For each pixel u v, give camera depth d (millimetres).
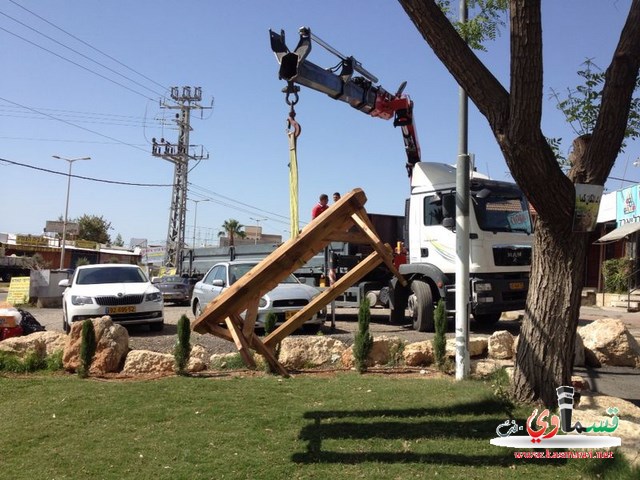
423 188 12148
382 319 14617
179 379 7508
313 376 7859
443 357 8164
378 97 10133
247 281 5004
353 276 5359
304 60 7172
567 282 5953
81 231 85688
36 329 10797
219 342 9953
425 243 12039
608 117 5832
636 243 21562
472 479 4352
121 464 4707
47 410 6148
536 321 6086
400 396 6574
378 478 4375
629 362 8719
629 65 5770
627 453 4535
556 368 5992
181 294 23875
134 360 8102
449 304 11414
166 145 45500
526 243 11758
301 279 15070
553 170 5531
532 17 5141
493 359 8359
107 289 12031
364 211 5223
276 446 5035
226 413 5980
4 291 41844
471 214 11258
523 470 4523
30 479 4461
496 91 5555
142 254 68875
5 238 65000
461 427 5508
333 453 4871
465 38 7355
